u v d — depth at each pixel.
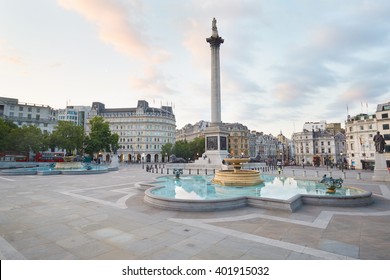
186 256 6.51
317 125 122.06
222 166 43.28
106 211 11.85
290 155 173.50
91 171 35.84
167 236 8.20
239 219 10.43
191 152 108.38
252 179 20.70
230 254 6.65
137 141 119.69
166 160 119.94
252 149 133.62
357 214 11.26
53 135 67.88
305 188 18.77
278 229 8.99
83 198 15.27
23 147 58.53
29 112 88.44
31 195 16.38
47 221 10.03
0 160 60.44
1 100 82.81
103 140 78.81
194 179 25.69
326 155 96.94
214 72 51.34
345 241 7.68
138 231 8.75
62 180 26.23
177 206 11.96
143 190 18.55
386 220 10.23
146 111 123.19
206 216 10.95
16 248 7.11
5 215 11.02
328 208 12.59
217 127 49.50
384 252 6.76
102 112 129.38
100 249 7.04
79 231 8.72
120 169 50.91
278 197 14.93
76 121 135.88
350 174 38.62
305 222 9.92
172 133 131.00
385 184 23.06
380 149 27.03
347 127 73.81
